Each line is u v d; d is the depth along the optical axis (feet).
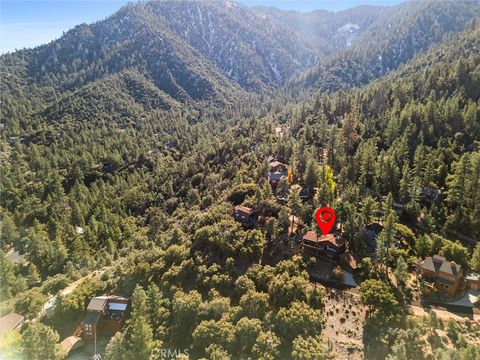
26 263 339.57
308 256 217.56
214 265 211.61
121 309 204.23
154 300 196.85
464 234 246.06
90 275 274.57
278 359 151.02
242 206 256.52
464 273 204.54
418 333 150.82
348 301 186.50
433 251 220.84
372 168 308.81
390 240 215.72
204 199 360.69
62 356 178.60
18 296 253.65
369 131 380.78
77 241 352.69
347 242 227.81
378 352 152.87
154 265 228.43
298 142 391.04
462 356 133.90
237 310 176.65
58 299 214.07
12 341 177.58
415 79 487.20
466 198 262.06
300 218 243.81
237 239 224.94
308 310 167.73
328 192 254.47
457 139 329.93
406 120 362.33
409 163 318.45
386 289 175.83
